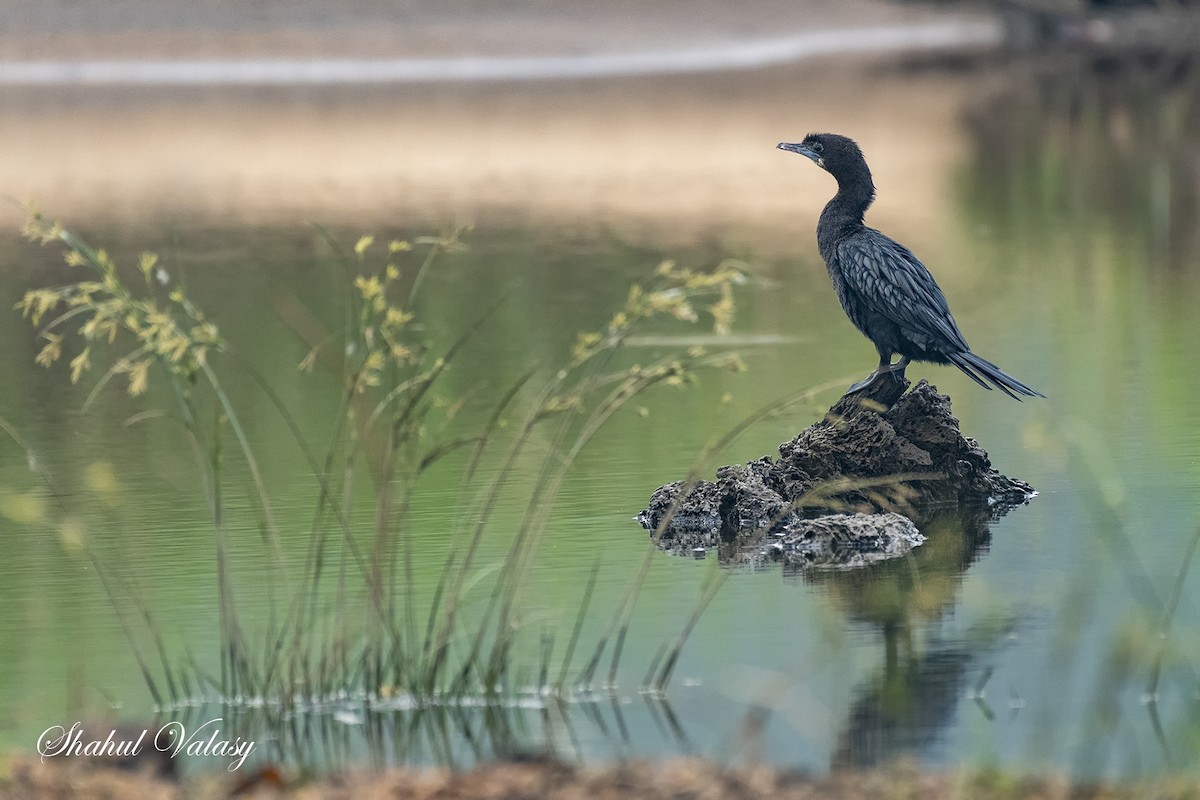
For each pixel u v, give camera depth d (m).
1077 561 12.06
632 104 52.81
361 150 43.75
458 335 21.88
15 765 8.51
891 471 14.03
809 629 10.70
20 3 66.81
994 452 15.46
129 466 15.46
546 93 56.25
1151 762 8.42
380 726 9.30
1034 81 58.44
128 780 8.34
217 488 10.16
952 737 8.84
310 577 11.91
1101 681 9.64
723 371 19.02
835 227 14.67
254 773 8.23
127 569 12.27
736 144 44.31
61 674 10.15
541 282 26.06
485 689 9.73
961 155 41.84
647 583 11.82
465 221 32.78
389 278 10.66
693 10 74.50
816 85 57.78
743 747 8.79
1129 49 70.88
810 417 16.72
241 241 30.55
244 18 66.88
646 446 15.84
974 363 14.02
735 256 28.30
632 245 29.73
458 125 48.31
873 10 79.75
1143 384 17.98
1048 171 38.97
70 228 32.25
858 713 9.25
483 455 15.59
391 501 13.46
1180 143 43.06
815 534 12.80
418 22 68.25
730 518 13.41
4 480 15.01
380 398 15.37
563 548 12.72
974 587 11.52
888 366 14.59
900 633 10.58
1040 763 8.45
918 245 29.61
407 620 10.09
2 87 58.56
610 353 10.84
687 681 9.84
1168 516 13.10
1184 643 10.20
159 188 37.72
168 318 10.18
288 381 19.16
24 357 20.98
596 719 9.30
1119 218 32.31
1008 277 26.08
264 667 10.13
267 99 54.91
